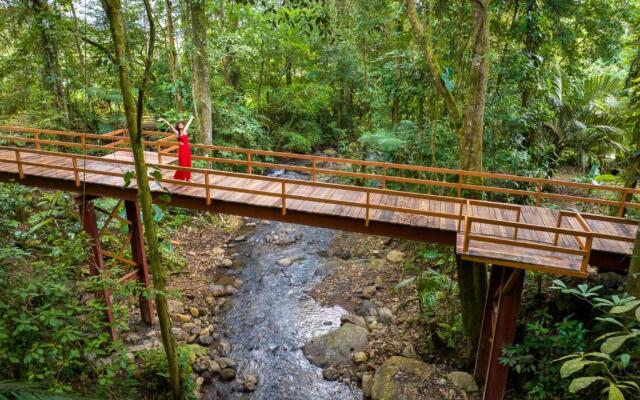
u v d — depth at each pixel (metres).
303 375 9.90
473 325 9.10
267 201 9.05
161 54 18.80
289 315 12.00
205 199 9.16
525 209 9.23
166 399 8.46
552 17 13.48
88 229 9.64
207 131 17.39
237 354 10.62
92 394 6.99
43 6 10.47
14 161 9.93
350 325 11.04
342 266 14.22
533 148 14.30
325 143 27.03
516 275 6.75
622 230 8.27
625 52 17.72
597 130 15.88
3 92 16.39
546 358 7.39
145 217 6.08
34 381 5.68
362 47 19.77
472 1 8.31
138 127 5.59
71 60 17.11
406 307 11.75
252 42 21.33
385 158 16.28
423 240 8.27
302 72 26.64
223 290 13.03
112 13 5.11
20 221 12.35
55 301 6.60
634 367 5.79
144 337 10.73
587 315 8.35
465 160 9.09
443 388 8.63
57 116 16.20
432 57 9.05
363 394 9.23
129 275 10.46
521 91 13.17
